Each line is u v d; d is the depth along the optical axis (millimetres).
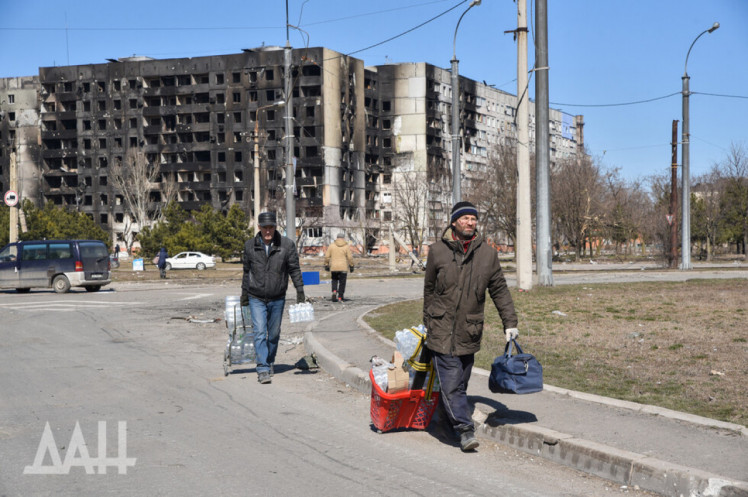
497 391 5719
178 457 5543
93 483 4914
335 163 103438
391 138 113812
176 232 69125
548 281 19375
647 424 5863
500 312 5824
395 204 92500
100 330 14172
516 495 4699
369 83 112438
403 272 41594
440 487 4855
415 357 6145
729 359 8805
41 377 9086
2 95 117875
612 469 5000
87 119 112375
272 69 103812
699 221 62062
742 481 4379
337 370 9086
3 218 51938
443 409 6207
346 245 19859
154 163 104562
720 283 22344
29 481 4965
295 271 9133
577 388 7395
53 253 26156
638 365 8625
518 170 18953
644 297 17094
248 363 10062
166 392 8141
